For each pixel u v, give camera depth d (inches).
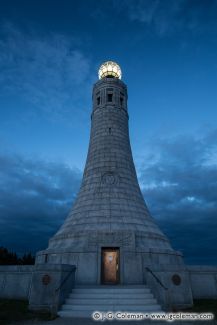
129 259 1034.7
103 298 812.6
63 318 695.7
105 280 1035.3
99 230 1108.5
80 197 1305.4
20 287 962.7
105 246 1058.7
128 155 1423.5
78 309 753.0
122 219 1176.2
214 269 997.2
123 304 775.1
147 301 789.2
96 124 1494.8
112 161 1348.4
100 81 1582.2
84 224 1167.6
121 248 1051.3
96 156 1385.3
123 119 1517.0
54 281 791.1
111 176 1305.4
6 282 981.8
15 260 2549.2
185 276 811.4
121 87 1582.2
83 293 848.9
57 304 743.7
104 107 1507.1
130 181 1334.9
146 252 1059.3
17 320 638.5
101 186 1279.5
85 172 1392.7
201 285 970.7
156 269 827.4
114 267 1053.2
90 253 1046.4
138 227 1171.9
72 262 1040.2
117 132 1446.9
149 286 874.1
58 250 1082.7
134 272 1016.2
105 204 1219.2
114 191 1263.5
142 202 1323.8
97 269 1021.8
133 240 1071.0
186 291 794.8
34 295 781.9
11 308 751.7
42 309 762.8
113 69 1760.6
